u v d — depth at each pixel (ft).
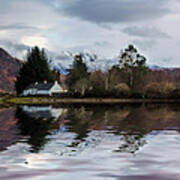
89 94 340.18
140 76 447.42
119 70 458.91
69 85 488.44
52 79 470.80
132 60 459.73
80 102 281.13
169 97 341.62
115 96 335.88
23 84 456.45
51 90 443.73
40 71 459.73
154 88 355.15
